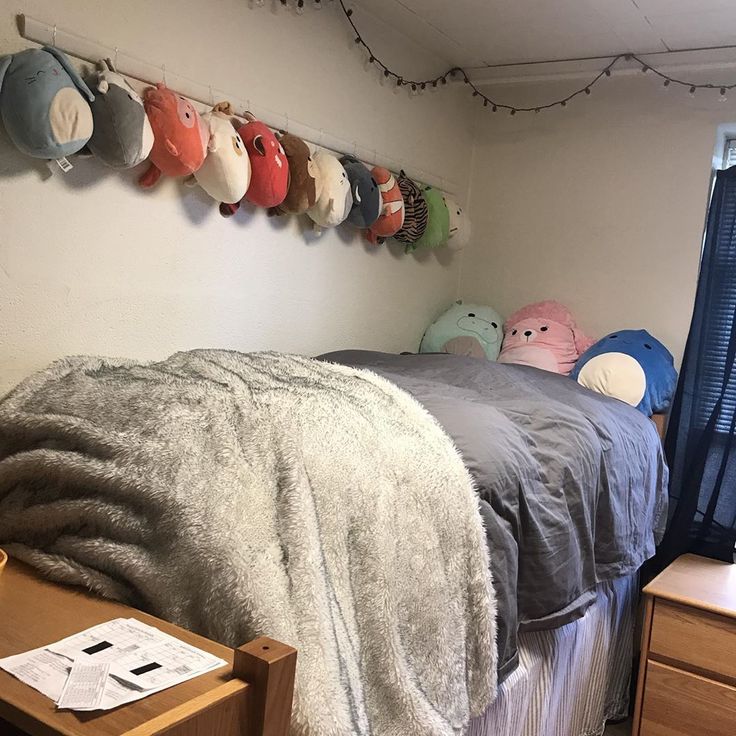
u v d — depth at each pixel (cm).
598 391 265
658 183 293
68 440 129
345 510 126
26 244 168
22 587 115
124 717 82
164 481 115
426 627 133
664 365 273
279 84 231
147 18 188
